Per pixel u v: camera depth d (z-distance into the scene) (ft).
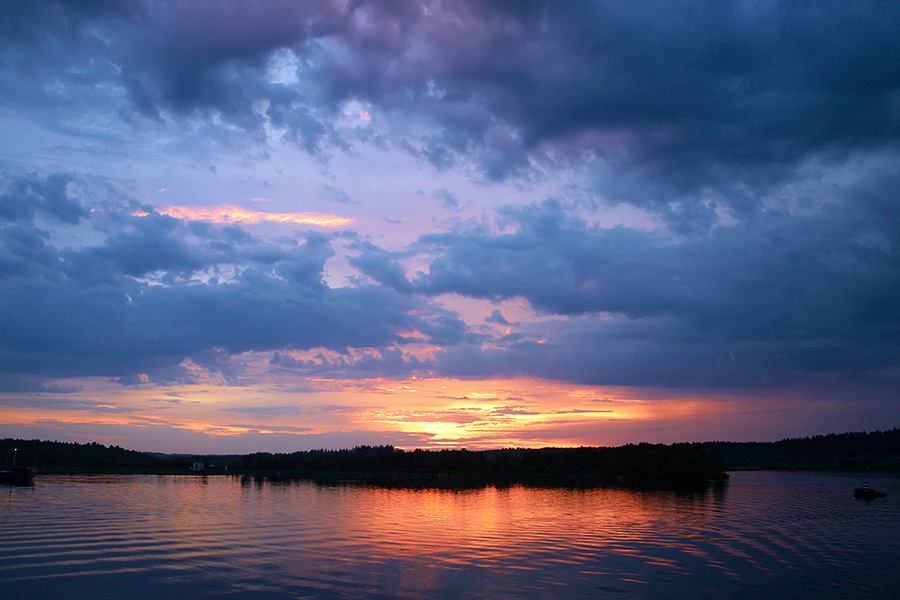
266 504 375.66
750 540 224.12
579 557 184.96
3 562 173.27
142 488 526.57
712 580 155.02
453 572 160.97
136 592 140.15
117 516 290.35
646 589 145.18
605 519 299.17
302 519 288.71
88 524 258.16
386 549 198.49
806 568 170.91
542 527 262.47
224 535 229.04
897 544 215.92
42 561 174.60
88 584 147.54
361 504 386.11
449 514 321.93
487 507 370.12
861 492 460.96
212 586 145.28
